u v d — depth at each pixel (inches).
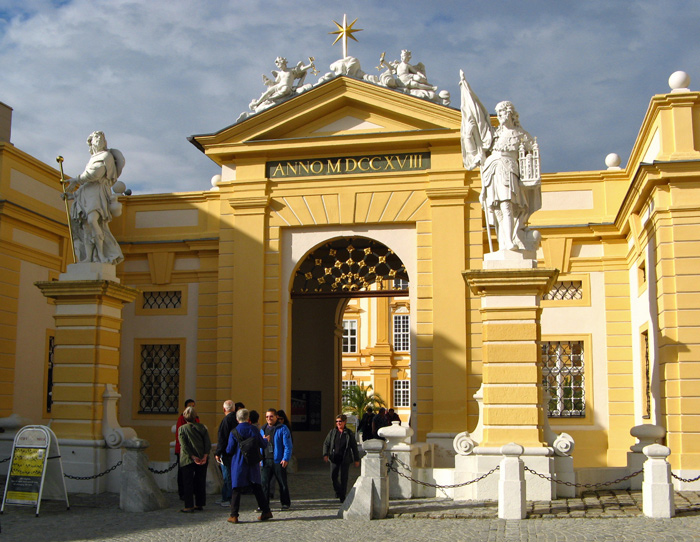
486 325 549.0
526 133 568.4
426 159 810.2
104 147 663.1
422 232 802.2
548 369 825.5
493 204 563.8
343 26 836.0
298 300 1049.5
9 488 515.2
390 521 462.9
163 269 897.5
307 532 434.6
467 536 411.2
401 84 814.5
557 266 824.9
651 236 677.9
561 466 537.0
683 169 630.5
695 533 408.5
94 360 633.6
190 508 507.5
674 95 637.9
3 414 757.3
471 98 573.0
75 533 445.7
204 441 518.9
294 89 842.2
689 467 600.7
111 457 620.7
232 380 815.1
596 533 410.9
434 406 767.7
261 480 527.8
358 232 820.0
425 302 791.1
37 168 830.5
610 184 823.7
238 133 837.2
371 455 481.7
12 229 781.9
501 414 537.6
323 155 830.5
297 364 1039.0
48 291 639.8
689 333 622.8
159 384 894.4
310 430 1048.8
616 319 812.6
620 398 801.6
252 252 829.8
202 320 879.7
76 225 661.3
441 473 555.5
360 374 1915.6
